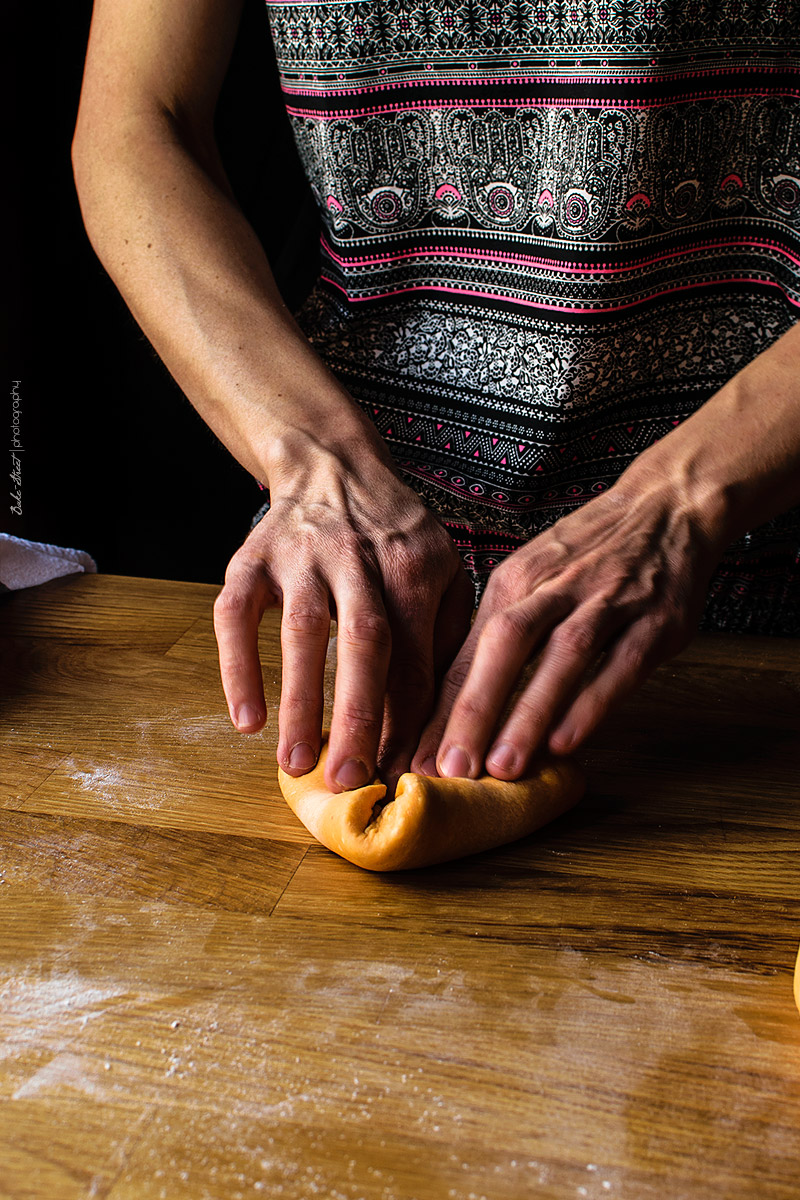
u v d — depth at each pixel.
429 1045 0.59
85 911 0.70
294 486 0.87
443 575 0.84
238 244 1.03
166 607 1.22
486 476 1.19
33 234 1.83
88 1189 0.49
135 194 1.03
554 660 0.78
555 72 0.98
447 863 0.77
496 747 0.78
